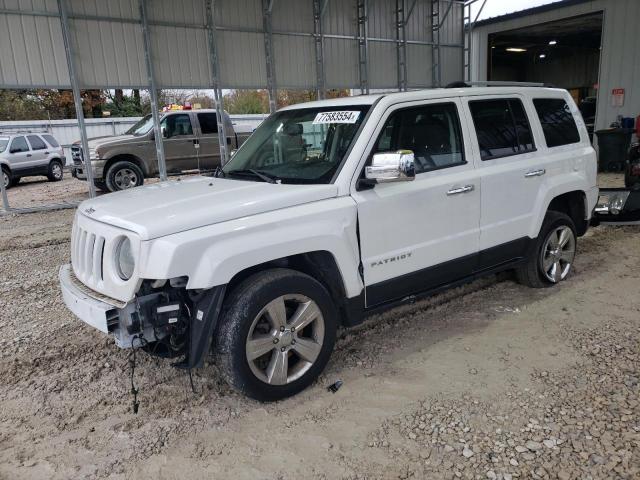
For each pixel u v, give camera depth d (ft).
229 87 40.50
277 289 10.34
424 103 12.94
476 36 57.93
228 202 10.47
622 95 46.88
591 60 88.63
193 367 10.12
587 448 8.87
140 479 8.71
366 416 10.14
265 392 10.46
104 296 10.23
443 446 9.12
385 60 50.29
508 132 14.94
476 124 14.08
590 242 22.33
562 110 16.90
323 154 12.31
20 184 61.21
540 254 16.03
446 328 14.06
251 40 41.11
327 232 10.86
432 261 12.94
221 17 39.27
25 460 9.31
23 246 26.53
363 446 9.25
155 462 9.12
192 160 45.62
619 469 8.35
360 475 8.52
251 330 10.14
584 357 12.00
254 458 9.09
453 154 13.50
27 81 32.65
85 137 34.88
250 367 10.19
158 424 10.25
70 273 11.95
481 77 58.39
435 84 54.70
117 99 101.30
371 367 12.10
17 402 11.27
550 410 10.00
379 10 48.96
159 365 12.70
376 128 11.91
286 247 10.34
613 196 21.20
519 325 13.96
